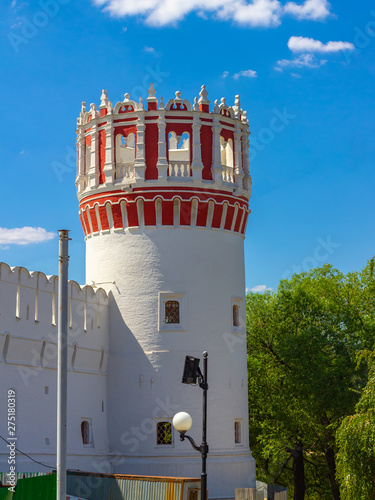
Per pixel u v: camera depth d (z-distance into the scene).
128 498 32.78
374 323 54.84
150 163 42.12
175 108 42.38
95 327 41.06
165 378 41.16
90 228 44.28
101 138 43.47
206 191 42.38
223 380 41.97
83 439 39.84
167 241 42.16
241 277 44.62
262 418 57.06
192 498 31.98
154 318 41.69
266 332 57.19
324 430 53.28
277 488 43.03
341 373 51.66
